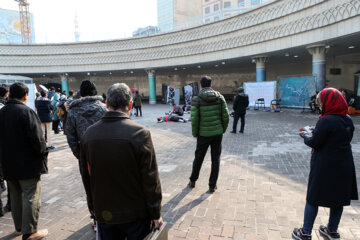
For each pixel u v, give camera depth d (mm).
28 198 2844
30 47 30562
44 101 7496
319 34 15312
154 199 1685
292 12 16750
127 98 1778
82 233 3043
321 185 2504
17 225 3006
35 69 30797
